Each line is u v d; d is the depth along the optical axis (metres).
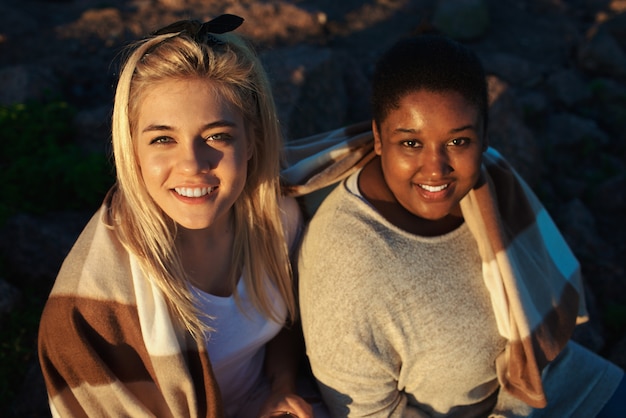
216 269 2.18
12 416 2.90
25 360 3.07
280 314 2.31
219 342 2.20
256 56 2.06
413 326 2.02
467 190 1.99
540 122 5.12
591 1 7.41
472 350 2.09
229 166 1.91
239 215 2.19
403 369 2.10
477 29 6.50
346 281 2.00
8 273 3.40
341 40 6.05
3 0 6.07
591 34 6.20
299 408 2.23
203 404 2.07
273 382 2.37
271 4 6.10
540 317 2.25
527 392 2.20
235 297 2.19
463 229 2.13
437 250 2.05
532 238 2.38
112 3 6.32
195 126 1.84
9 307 3.17
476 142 1.92
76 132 4.36
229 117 1.88
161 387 2.00
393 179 1.98
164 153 1.87
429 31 2.12
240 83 1.90
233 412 2.40
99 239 1.95
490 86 4.41
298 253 2.25
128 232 1.96
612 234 4.38
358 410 2.11
